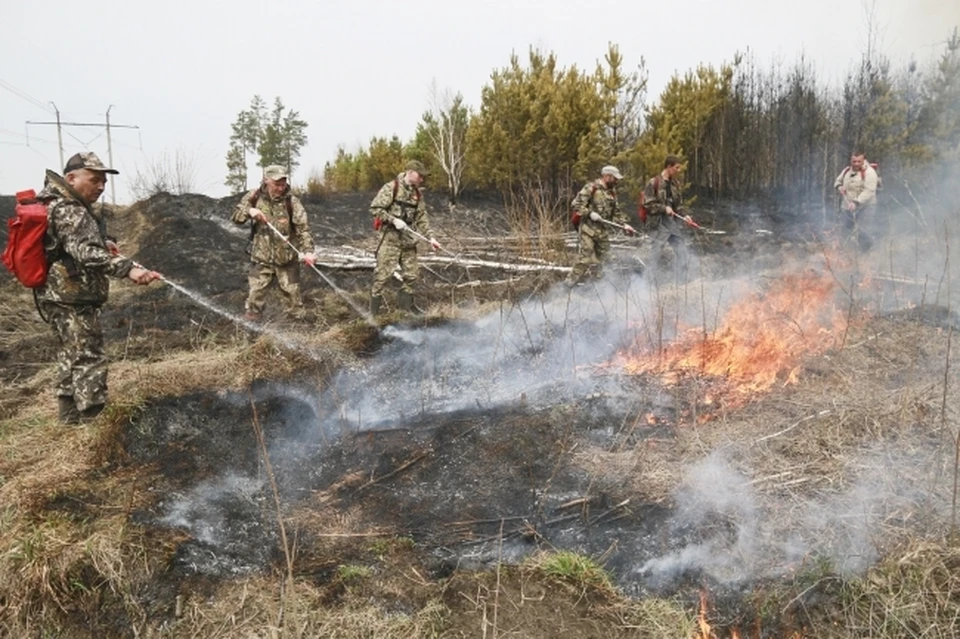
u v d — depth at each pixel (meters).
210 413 4.57
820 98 15.88
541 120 13.84
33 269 4.38
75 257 4.38
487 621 2.91
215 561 3.26
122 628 2.96
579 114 13.69
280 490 3.92
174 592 3.08
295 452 4.30
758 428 4.37
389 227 7.32
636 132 15.05
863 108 14.31
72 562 3.12
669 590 3.14
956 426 4.18
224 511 3.64
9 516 3.49
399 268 8.09
